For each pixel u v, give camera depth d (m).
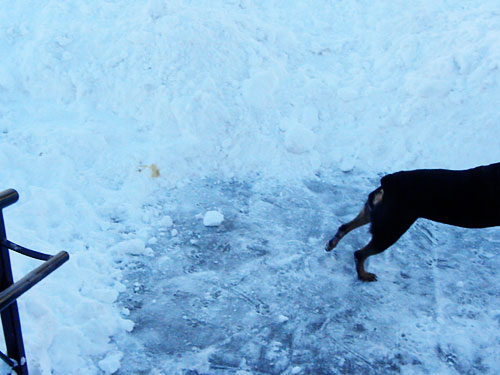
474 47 4.03
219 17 4.14
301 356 2.51
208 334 2.58
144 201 3.30
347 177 3.60
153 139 3.65
